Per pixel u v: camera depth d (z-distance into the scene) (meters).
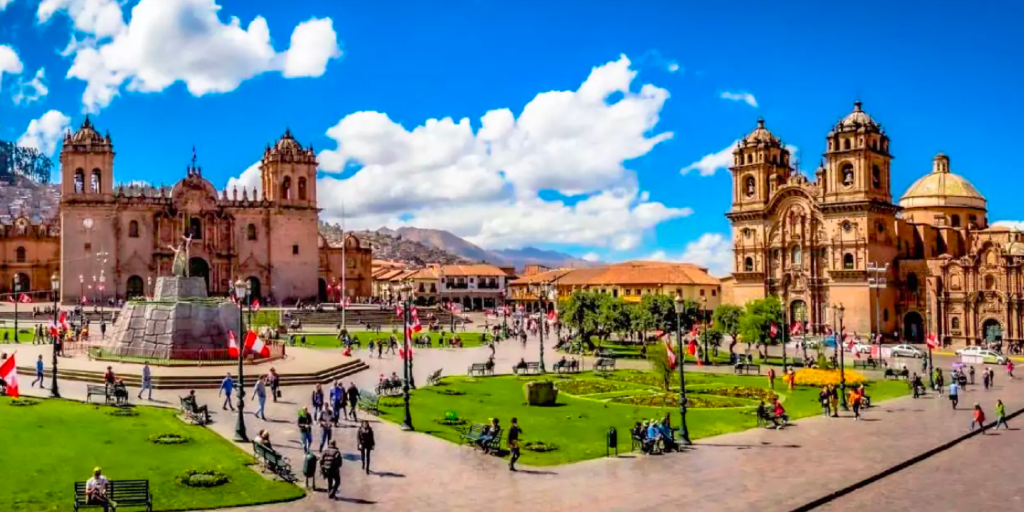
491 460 41.72
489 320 165.62
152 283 154.12
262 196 171.38
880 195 132.88
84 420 47.25
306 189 166.88
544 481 37.75
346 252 195.75
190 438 43.78
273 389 58.44
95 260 150.50
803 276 136.75
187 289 78.69
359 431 39.09
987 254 123.06
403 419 52.53
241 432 44.75
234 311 79.25
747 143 145.25
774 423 53.75
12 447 39.81
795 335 130.25
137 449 40.97
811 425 54.25
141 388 61.09
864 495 37.16
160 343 75.31
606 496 35.22
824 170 135.12
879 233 132.00
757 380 78.06
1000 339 121.25
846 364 94.31
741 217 144.88
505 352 103.38
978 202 154.62
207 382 63.72
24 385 62.00
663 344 70.06
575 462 41.88
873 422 55.66
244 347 60.03
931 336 76.44
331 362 77.81
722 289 182.12
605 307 106.12
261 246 163.12
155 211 155.12
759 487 37.16
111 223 151.88
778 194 139.62
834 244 132.50
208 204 159.00
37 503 31.97
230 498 33.78
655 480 38.22
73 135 152.50
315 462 36.00
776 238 141.12
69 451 39.69
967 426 54.09
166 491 34.31
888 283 131.38
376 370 79.62
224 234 160.00
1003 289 120.81
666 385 68.38
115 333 79.25
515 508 33.25
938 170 156.62
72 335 94.19
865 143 130.62
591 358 98.19
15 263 165.38
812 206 135.62
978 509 35.16
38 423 45.62
